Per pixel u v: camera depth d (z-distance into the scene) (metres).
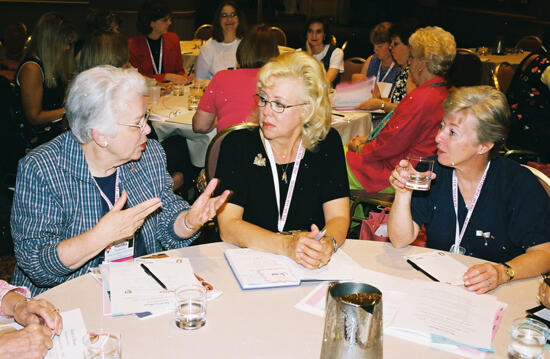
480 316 1.46
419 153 3.23
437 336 1.37
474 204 1.97
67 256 1.61
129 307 1.45
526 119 4.12
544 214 1.90
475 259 1.87
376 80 5.08
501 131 1.85
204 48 5.34
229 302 1.51
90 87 1.63
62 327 1.36
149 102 3.98
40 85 3.65
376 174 3.29
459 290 1.59
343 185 2.16
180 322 1.39
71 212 1.77
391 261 1.83
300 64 1.96
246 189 2.06
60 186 1.74
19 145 3.38
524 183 1.93
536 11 11.66
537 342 1.30
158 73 5.43
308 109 1.99
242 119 3.29
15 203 1.73
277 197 2.09
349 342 1.14
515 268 1.71
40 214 1.72
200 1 14.14
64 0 8.75
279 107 1.95
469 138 1.86
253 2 14.23
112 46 3.57
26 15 8.43
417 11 14.59
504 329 1.45
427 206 2.01
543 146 4.07
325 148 2.14
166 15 5.32
